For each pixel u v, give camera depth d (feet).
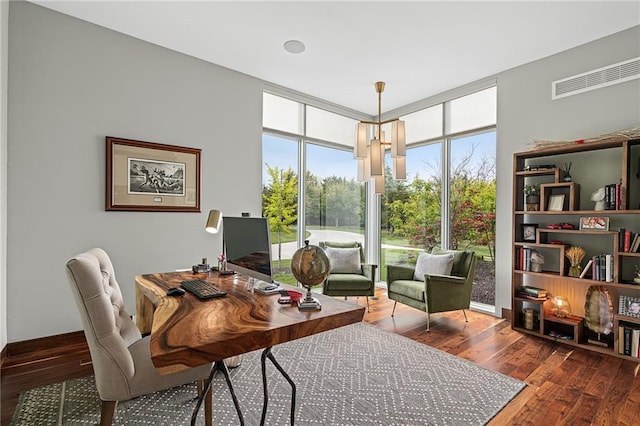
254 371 8.07
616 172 9.80
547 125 11.34
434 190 15.60
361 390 7.27
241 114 12.96
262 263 6.17
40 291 8.95
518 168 11.44
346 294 13.16
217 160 12.33
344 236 17.60
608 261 9.32
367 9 8.88
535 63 11.68
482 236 13.66
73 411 6.34
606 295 9.63
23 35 8.70
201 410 6.40
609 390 7.34
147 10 9.08
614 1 8.37
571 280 10.08
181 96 11.45
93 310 4.69
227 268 8.25
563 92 10.96
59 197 9.21
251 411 6.40
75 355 8.76
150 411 6.33
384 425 6.07
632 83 9.57
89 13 9.25
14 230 8.56
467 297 11.96
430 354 9.22
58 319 9.20
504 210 12.41
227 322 4.58
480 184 13.78
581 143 9.83
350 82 13.76
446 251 13.05
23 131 8.68
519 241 11.46
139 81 10.58
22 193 8.67
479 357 9.07
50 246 9.09
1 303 8.11
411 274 13.38
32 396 6.84
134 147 10.44
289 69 12.62
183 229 11.48
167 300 5.73
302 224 15.61
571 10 8.79
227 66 12.41
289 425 6.00
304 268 5.18
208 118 12.09
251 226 6.67
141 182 10.57
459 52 11.16
